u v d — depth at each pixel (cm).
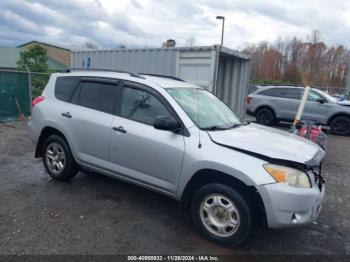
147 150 395
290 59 6794
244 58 1026
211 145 356
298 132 705
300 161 328
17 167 604
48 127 511
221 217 355
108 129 433
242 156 338
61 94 510
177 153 371
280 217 320
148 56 1009
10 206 427
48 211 416
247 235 340
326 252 358
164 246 349
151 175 400
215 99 496
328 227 421
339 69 6662
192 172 359
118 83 450
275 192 318
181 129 379
